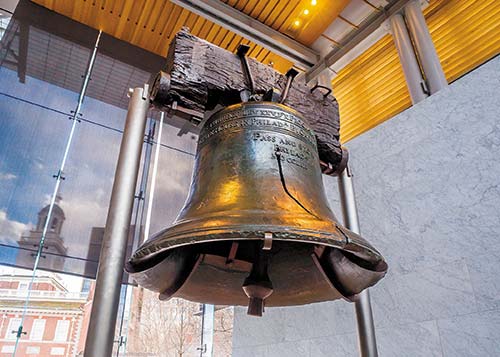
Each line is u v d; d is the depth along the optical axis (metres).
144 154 3.54
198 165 1.12
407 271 1.98
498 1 2.48
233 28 3.36
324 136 1.42
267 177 0.98
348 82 3.38
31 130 3.11
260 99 1.24
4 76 3.17
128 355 3.87
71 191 3.06
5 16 3.59
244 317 2.91
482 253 1.73
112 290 0.82
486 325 1.62
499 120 1.88
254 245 1.14
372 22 3.16
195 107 1.14
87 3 3.40
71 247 2.87
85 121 3.36
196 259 1.09
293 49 3.54
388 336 1.94
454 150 2.01
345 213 1.44
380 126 2.46
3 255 2.62
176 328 4.15
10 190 2.83
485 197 1.81
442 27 2.76
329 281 1.08
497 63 1.99
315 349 2.32
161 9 3.37
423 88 2.56
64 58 3.45
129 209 0.92
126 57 3.70
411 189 2.13
